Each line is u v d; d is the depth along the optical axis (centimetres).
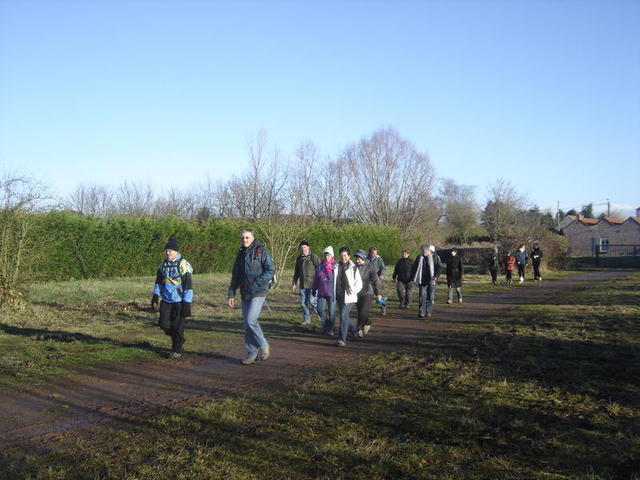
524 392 640
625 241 7338
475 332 1113
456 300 1809
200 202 4859
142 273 2583
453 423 535
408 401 608
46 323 1118
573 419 545
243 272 812
